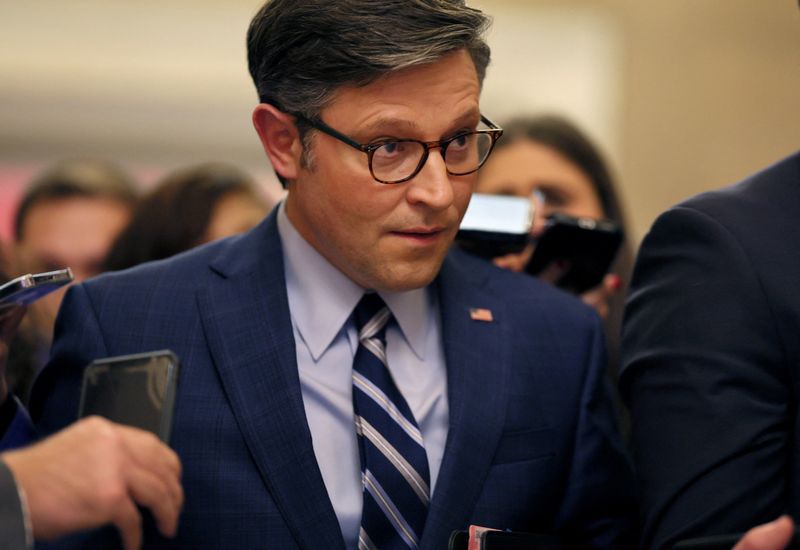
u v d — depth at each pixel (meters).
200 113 7.62
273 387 2.71
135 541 2.13
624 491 2.97
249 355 2.74
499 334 2.96
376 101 2.55
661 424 2.59
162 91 7.57
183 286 2.87
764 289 2.54
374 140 2.57
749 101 8.06
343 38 2.53
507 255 3.43
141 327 2.79
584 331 3.06
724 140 8.05
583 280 3.66
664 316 2.66
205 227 4.59
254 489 2.64
